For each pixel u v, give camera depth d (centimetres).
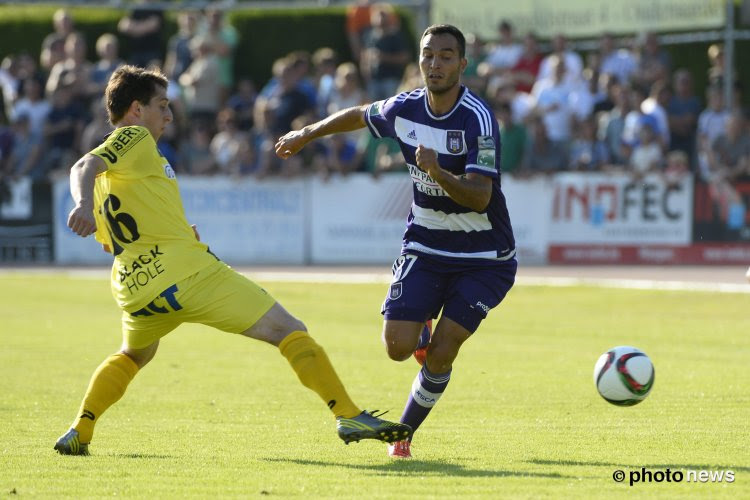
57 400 2958
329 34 8725
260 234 7244
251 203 7231
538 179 6912
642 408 2833
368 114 2338
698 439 2412
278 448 2331
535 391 3127
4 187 7400
